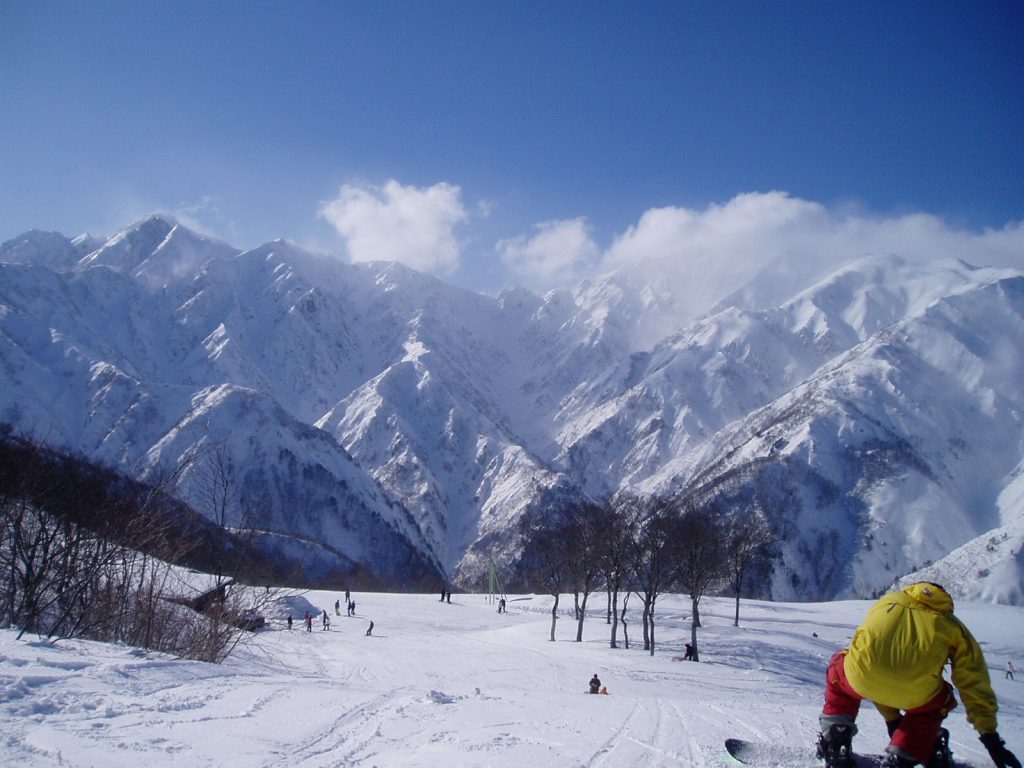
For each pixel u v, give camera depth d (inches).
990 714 215.6
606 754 288.2
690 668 1496.1
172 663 496.7
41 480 879.1
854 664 227.3
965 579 4436.5
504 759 272.7
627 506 3767.2
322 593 3147.1
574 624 2290.8
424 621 2418.8
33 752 261.0
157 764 254.4
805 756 278.5
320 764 262.8
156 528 901.2
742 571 2422.5
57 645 520.1
